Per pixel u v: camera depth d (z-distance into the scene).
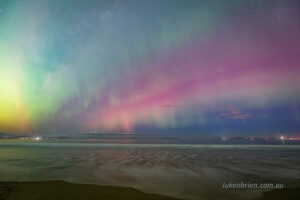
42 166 21.14
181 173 17.42
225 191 11.93
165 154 36.62
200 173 17.42
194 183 13.82
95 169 19.30
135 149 52.72
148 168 20.00
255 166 21.58
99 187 11.84
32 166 21.16
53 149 51.41
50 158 29.02
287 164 23.17
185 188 12.52
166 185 13.24
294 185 13.32
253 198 10.62
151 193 11.29
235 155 34.81
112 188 11.73
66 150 47.38
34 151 43.44
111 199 9.49
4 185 11.60
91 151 44.12
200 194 11.32
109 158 29.28
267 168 20.19
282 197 10.63
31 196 9.55
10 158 28.91
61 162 24.45
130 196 10.23
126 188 12.01
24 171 18.16
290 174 17.09
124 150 48.09
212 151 45.44
